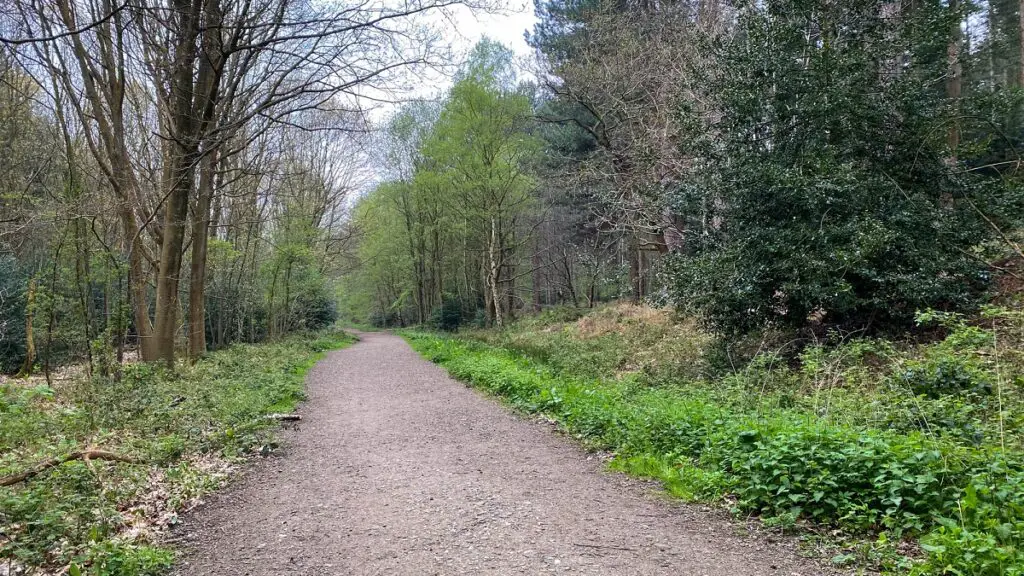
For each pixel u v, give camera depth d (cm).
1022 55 1622
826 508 464
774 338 1175
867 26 1176
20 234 1547
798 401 801
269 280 2597
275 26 1121
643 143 1831
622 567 399
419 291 4397
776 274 1095
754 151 1200
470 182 2431
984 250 1091
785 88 1154
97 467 591
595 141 2595
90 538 430
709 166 1299
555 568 400
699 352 1273
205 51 1155
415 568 407
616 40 2091
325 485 624
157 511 533
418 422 952
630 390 1029
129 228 1355
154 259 1539
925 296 984
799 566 395
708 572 389
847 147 1141
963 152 1169
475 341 2286
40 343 1689
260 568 419
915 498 434
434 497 566
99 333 1399
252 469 693
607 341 1716
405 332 4234
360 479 642
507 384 1180
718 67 1321
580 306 3016
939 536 364
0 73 1181
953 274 1038
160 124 1432
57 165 1739
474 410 1044
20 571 384
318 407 1134
